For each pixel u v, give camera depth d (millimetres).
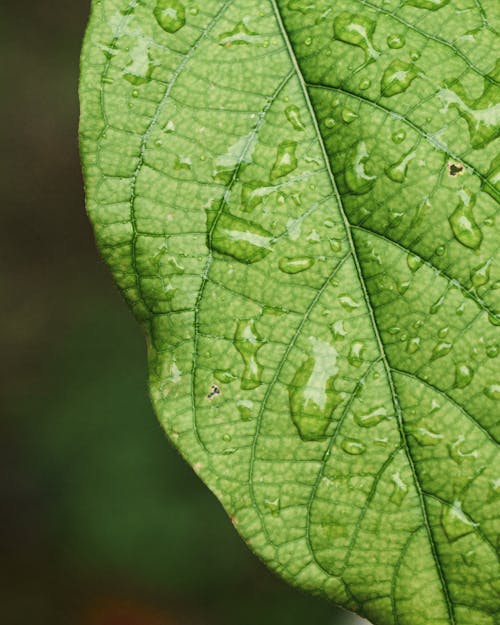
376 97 289
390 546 291
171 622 916
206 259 292
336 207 291
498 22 287
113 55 290
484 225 288
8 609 945
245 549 948
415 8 289
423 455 290
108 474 977
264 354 292
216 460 292
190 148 291
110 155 290
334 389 292
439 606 291
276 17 291
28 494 997
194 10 291
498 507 289
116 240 291
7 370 1102
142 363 1068
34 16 1312
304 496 292
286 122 291
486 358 288
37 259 1251
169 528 946
